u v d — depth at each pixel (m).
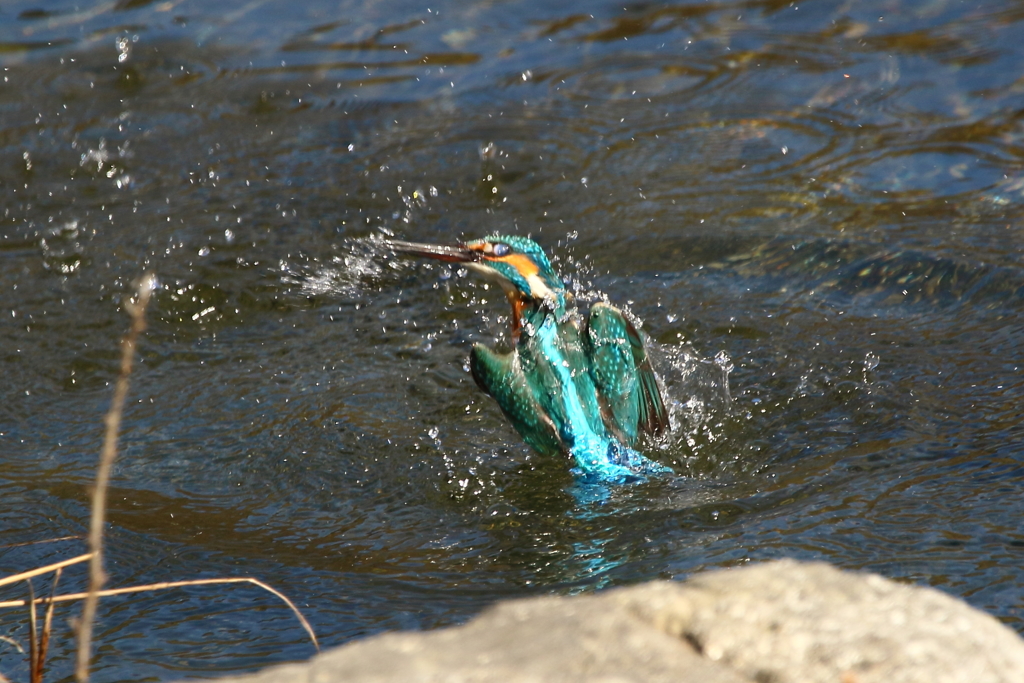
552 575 7.46
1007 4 18.27
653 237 13.20
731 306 11.64
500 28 19.00
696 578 4.42
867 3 18.86
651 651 3.86
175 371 11.06
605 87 17.12
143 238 13.60
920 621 4.07
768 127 15.71
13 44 18.67
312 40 18.78
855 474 8.44
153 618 7.09
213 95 17.36
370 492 8.88
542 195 14.46
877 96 16.22
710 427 9.51
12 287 12.54
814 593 4.23
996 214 13.06
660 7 19.41
